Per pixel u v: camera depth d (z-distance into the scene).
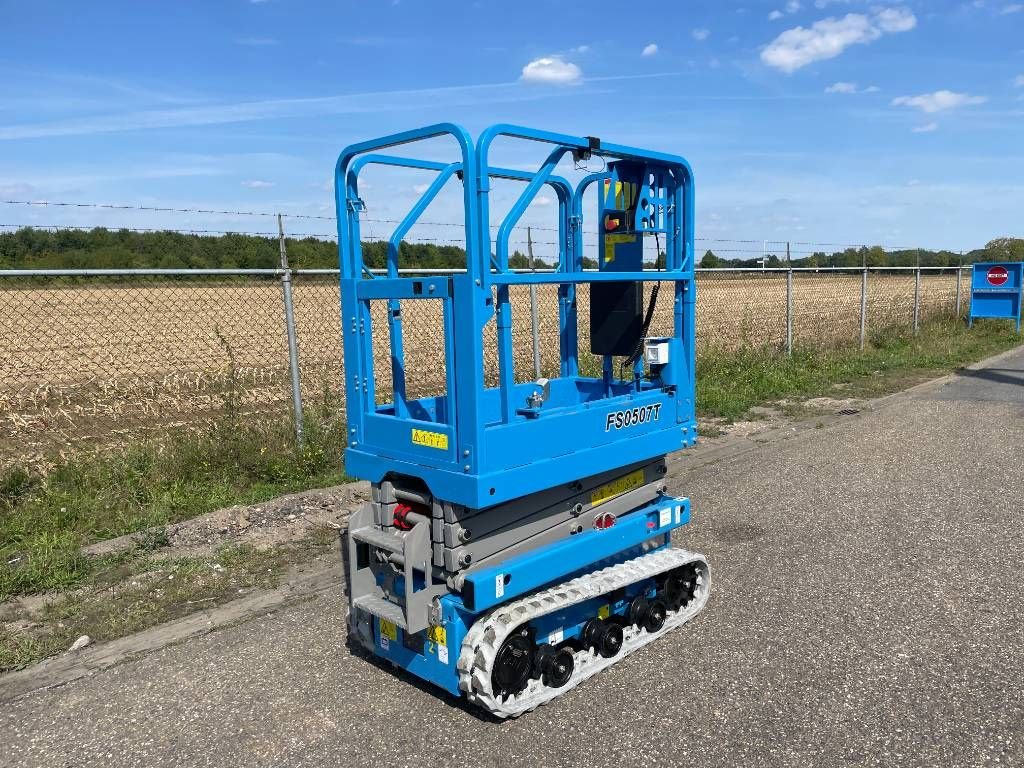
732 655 3.70
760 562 4.87
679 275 3.79
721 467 7.20
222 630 4.08
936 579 4.52
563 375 4.39
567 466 3.32
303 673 3.64
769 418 9.31
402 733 3.14
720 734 3.06
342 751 3.03
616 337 3.94
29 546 5.02
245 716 3.29
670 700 3.32
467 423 2.94
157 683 3.57
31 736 3.19
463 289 2.88
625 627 3.76
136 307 15.08
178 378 10.33
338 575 4.75
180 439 6.71
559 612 3.44
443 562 3.12
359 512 3.45
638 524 3.86
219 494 6.05
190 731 3.20
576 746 3.02
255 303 14.17
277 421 7.27
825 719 3.14
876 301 23.52
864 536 5.28
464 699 3.39
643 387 4.06
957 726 3.07
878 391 10.93
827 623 4.00
